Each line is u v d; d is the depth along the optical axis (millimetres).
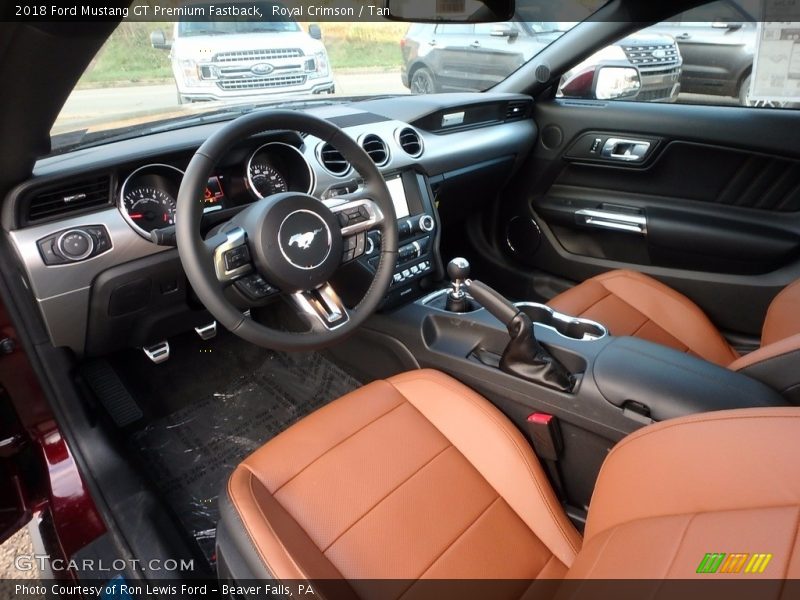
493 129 2092
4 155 1095
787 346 1154
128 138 1489
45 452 1506
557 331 1344
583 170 2164
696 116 1860
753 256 1831
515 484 1078
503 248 2486
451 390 1230
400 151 1742
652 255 2049
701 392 1070
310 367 2045
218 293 1054
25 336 1437
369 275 1567
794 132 1719
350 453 1123
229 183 1492
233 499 994
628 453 855
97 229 1291
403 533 1000
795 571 534
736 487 673
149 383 1904
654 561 661
